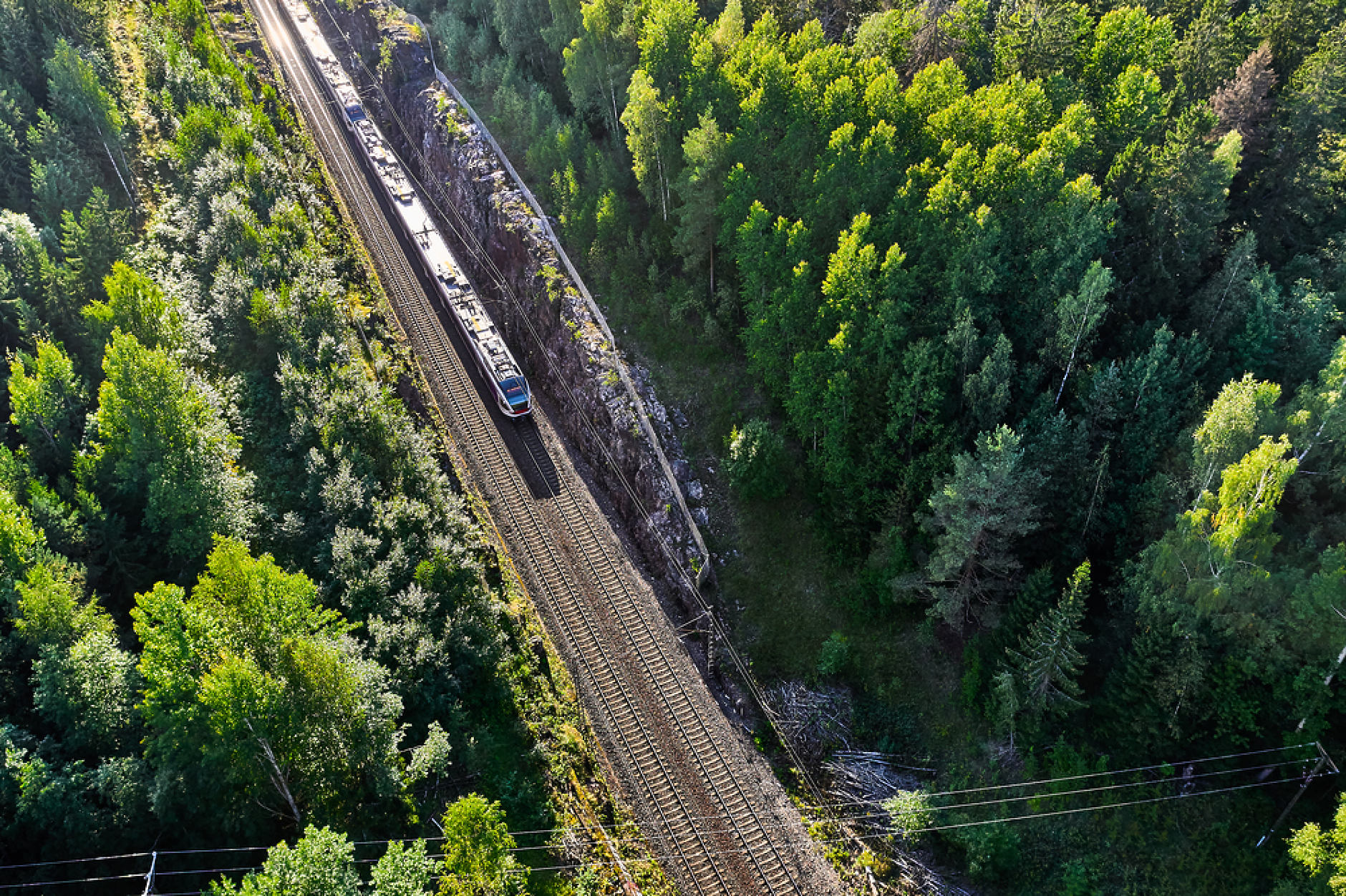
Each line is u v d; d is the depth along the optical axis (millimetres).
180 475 65812
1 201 93250
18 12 105188
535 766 63531
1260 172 72062
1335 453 56031
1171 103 76688
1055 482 62781
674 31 89125
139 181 100562
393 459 75312
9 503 61875
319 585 66000
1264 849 54969
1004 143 71125
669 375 86438
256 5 135750
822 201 74562
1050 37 79500
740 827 63156
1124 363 64125
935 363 64688
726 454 81375
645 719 68750
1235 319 64250
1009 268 68938
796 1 94625
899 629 70125
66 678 54531
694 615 75062
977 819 61156
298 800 54281
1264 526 52875
